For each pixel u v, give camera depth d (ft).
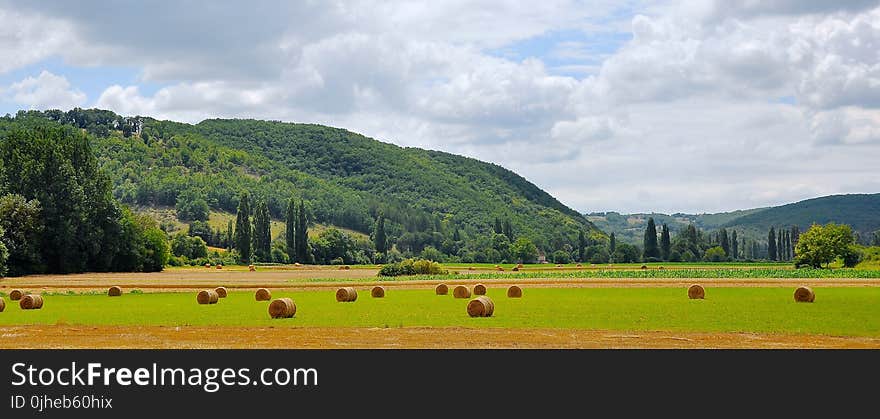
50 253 410.72
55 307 200.54
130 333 139.64
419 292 262.26
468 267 588.09
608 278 332.80
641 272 398.21
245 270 509.35
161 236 469.57
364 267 595.47
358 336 133.39
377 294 238.07
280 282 332.60
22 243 389.19
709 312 170.91
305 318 162.61
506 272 440.04
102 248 432.25
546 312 172.96
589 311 174.81
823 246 477.36
